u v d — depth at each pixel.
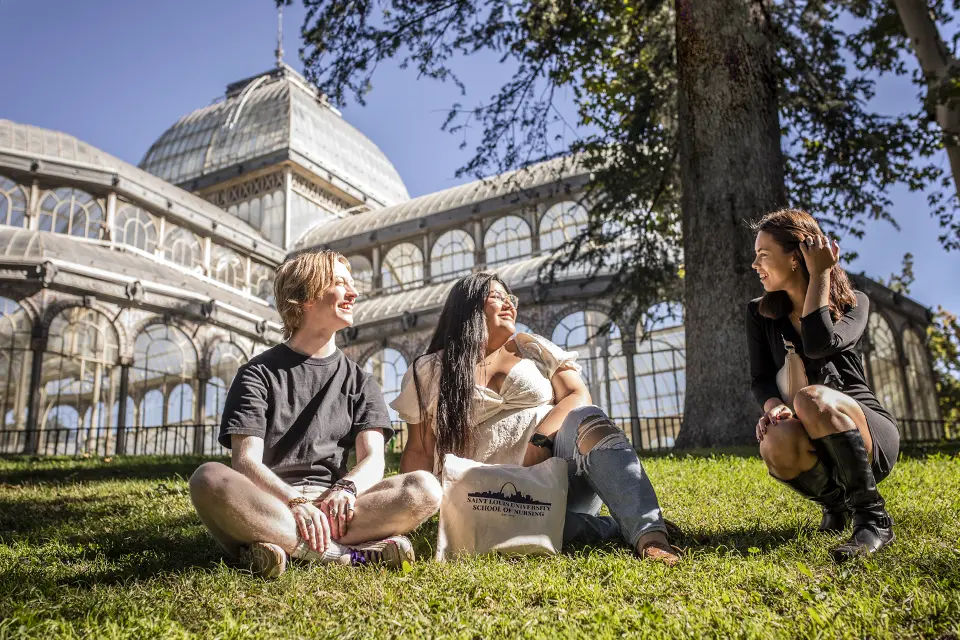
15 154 29.23
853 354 3.10
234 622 2.10
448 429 3.14
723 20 11.10
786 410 3.09
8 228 28.02
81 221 30.44
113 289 26.03
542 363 3.39
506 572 2.57
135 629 2.06
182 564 3.00
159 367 31.02
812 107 14.04
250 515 2.64
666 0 14.17
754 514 3.77
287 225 41.28
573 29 13.95
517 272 30.23
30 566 3.02
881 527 2.80
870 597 2.11
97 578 2.77
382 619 2.13
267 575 2.62
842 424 2.81
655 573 2.47
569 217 32.97
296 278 3.09
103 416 29.41
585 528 3.22
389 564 2.75
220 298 30.16
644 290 15.35
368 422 3.12
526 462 3.25
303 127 45.44
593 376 27.47
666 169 14.63
